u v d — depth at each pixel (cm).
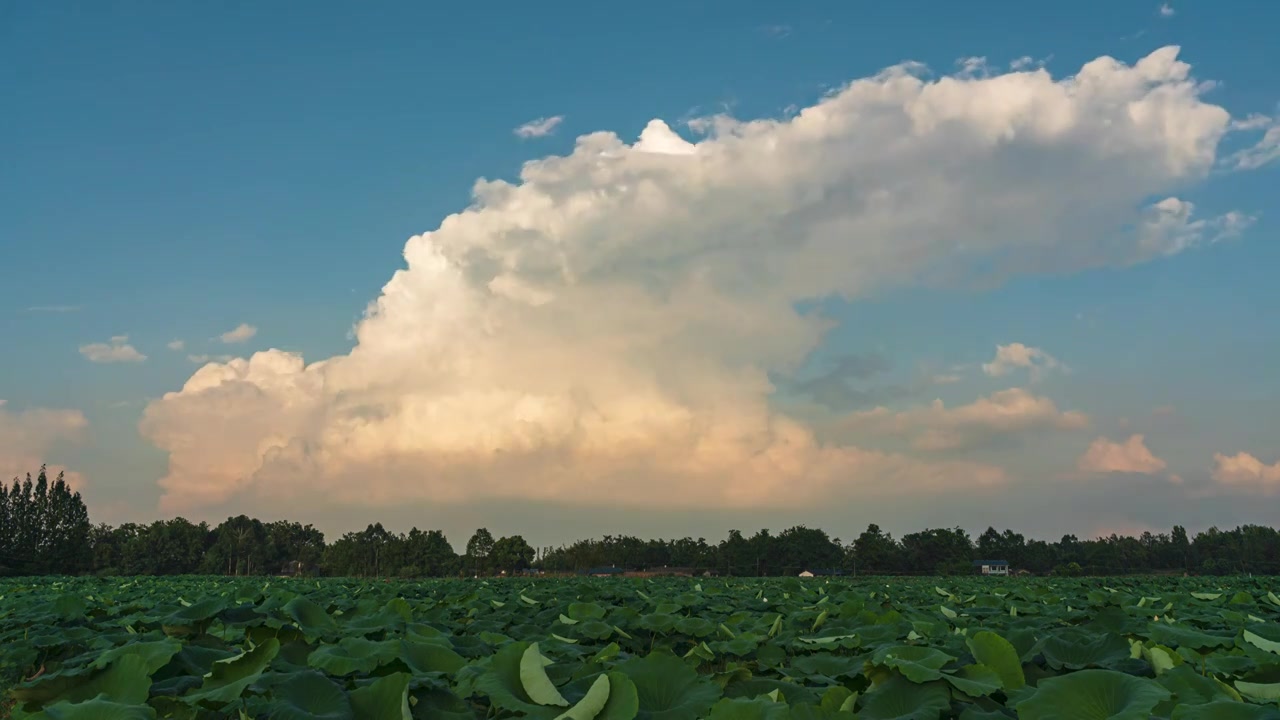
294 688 838
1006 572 14075
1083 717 752
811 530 13875
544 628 1620
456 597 2464
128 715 738
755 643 1410
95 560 12319
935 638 1345
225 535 13762
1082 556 14088
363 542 13025
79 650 1441
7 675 1314
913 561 13450
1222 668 1024
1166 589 3697
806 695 947
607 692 769
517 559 12300
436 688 904
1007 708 897
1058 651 1185
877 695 928
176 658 1019
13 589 3375
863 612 1675
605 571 13850
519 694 831
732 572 13625
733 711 749
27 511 10300
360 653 1011
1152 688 742
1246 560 13125
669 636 1642
